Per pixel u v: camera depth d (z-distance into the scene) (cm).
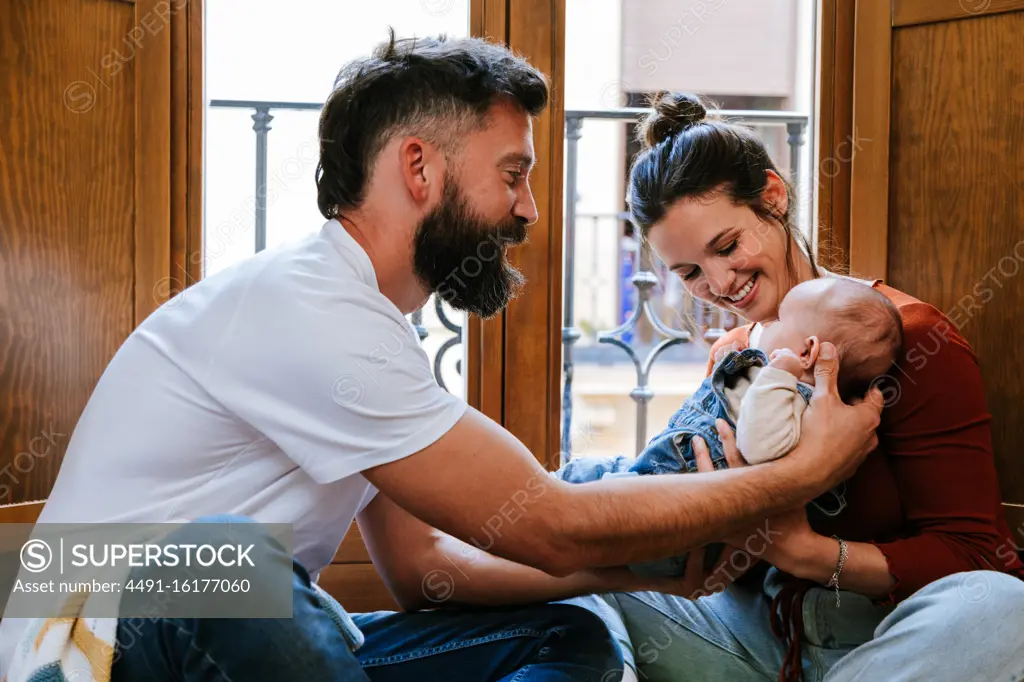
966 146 169
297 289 106
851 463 113
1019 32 164
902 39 173
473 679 119
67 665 94
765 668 127
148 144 169
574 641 116
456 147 115
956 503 120
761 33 405
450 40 122
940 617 109
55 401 163
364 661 122
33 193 160
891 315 120
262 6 196
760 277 134
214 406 106
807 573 117
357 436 104
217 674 92
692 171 130
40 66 160
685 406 133
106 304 167
